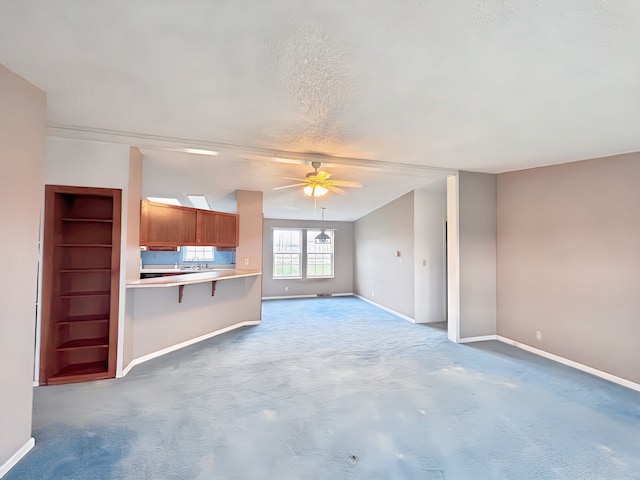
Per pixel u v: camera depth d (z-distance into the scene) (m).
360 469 1.95
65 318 3.33
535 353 4.03
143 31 1.62
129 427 2.37
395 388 3.04
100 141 3.17
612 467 1.98
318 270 8.73
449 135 3.05
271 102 2.42
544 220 3.96
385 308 6.79
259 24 1.55
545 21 1.49
